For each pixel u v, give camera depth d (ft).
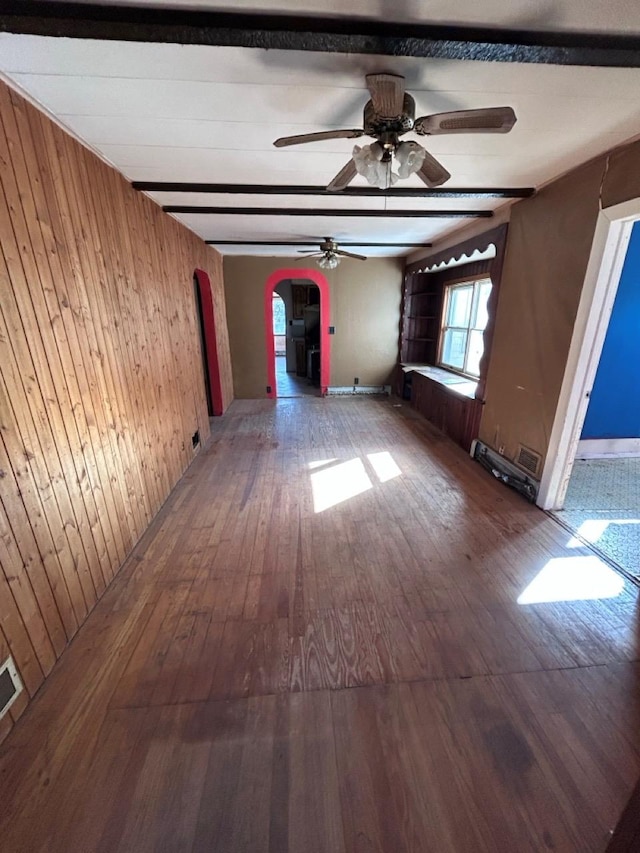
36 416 4.91
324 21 3.68
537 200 8.67
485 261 13.82
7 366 4.42
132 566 7.20
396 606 6.18
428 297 18.79
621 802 3.72
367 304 19.47
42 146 5.20
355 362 20.33
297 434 14.52
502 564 7.14
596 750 4.16
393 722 4.46
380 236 14.29
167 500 9.65
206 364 16.62
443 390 14.53
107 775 3.98
